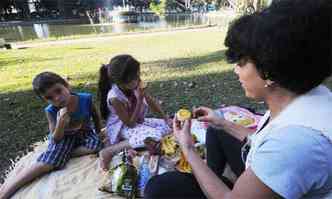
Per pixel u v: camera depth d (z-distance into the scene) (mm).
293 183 817
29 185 2314
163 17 26734
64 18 30734
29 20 29625
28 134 3365
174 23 20000
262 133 925
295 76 869
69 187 2240
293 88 895
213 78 5016
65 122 2449
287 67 858
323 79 882
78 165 2480
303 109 863
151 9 33438
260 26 888
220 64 5988
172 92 4395
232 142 1691
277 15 871
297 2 875
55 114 2594
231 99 4055
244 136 1667
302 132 816
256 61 918
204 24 17625
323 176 820
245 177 920
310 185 829
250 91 1006
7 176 2527
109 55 7848
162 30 14922
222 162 1751
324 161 804
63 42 11375
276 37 850
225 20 19047
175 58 6926
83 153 2615
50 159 2395
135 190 2117
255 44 895
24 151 3029
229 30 1005
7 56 8445
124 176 2125
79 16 31766
